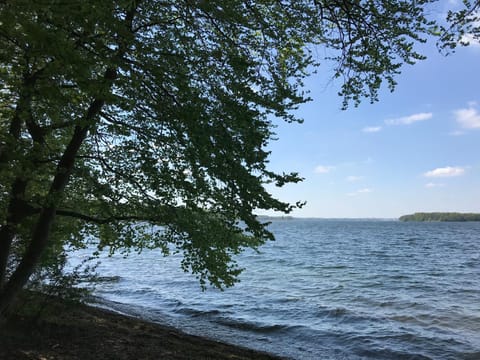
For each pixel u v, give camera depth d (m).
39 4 2.79
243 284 18.72
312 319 12.30
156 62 4.67
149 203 6.43
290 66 6.03
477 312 13.32
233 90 5.13
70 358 6.29
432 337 10.39
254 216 5.29
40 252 5.80
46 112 4.51
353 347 9.72
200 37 5.20
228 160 4.99
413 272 24.53
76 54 2.99
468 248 47.66
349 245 52.94
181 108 4.86
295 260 31.78
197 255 6.69
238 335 10.59
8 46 3.32
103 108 6.27
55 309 7.70
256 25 5.31
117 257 30.38
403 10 5.01
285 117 5.54
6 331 6.81
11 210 5.77
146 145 6.11
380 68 5.72
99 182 6.33
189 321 11.80
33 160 4.81
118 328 8.94
